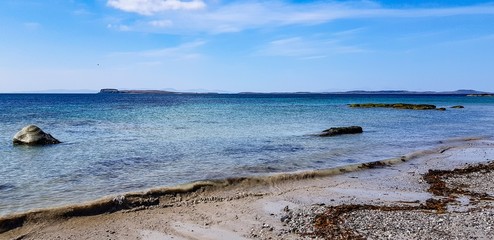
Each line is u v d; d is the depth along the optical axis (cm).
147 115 5675
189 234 1066
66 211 1166
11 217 1091
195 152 2311
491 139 3238
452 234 1020
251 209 1293
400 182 1698
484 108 9119
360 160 2173
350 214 1215
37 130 2605
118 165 1912
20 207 1237
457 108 9025
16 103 10188
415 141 3022
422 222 1126
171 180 1620
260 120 4831
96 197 1359
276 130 3603
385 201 1398
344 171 1867
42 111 6506
